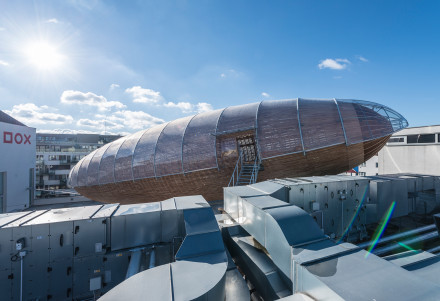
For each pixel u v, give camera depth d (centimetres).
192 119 2347
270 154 1786
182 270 384
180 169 2038
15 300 546
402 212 1245
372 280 284
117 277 610
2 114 3450
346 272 308
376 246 1013
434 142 2802
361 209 988
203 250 461
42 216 620
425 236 1124
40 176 5588
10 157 3209
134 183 2253
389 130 1712
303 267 331
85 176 2698
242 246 624
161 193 2202
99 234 606
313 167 1762
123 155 2402
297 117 1786
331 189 917
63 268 581
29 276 557
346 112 1725
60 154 5859
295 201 831
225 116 2128
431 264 402
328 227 908
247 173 1859
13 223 566
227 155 1942
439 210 1382
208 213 609
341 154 1686
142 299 299
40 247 566
